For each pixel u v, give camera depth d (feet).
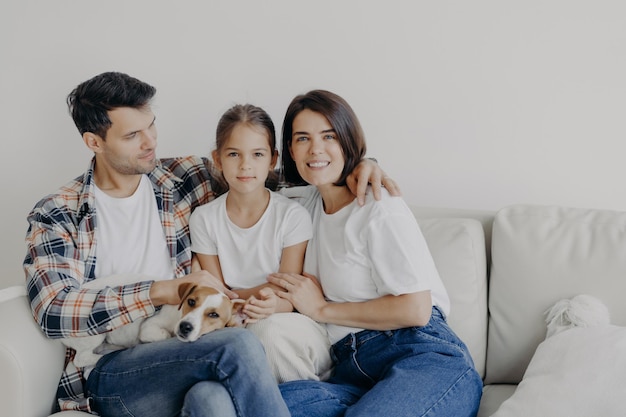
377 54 6.86
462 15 6.60
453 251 5.92
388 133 6.99
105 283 5.24
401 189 7.08
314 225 5.65
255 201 5.63
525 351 5.67
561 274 5.60
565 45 6.42
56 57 7.25
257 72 7.10
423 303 5.02
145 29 7.16
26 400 4.58
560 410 4.63
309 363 5.16
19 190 7.48
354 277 5.24
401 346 5.07
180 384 4.57
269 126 5.53
